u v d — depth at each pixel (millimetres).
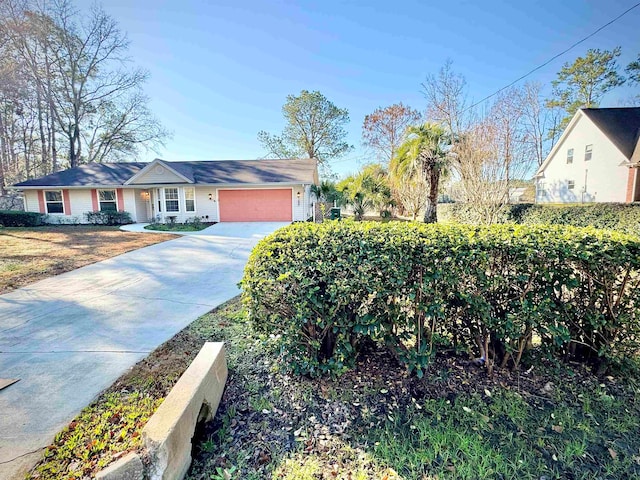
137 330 3631
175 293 5098
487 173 10703
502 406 2193
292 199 16516
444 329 2527
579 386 2367
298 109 27906
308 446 1942
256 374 2668
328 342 2555
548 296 2275
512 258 2270
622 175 15344
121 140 24359
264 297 2328
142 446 1585
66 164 24266
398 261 2205
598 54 21828
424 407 2225
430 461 1805
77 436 1962
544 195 21062
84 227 15164
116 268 6852
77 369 2787
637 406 2174
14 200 20078
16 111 20766
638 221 9523
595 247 2230
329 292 2229
